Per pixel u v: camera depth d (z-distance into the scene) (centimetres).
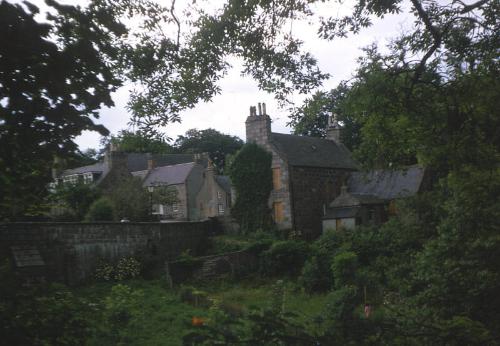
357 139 4578
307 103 1045
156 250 3334
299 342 501
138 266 3120
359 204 3559
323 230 3691
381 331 539
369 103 970
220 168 7931
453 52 941
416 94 958
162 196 4250
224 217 3941
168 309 2328
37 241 2692
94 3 608
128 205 3934
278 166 3784
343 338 524
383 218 3647
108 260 3036
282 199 3744
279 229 3706
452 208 1149
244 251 3316
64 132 557
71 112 553
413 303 998
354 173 4159
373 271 2100
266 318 504
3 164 562
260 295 2744
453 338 543
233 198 3919
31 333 565
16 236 2594
